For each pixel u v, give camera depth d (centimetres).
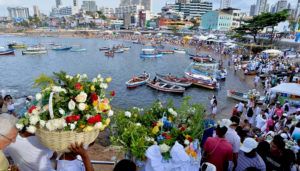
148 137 292
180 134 306
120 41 9556
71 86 257
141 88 2550
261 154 427
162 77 2862
